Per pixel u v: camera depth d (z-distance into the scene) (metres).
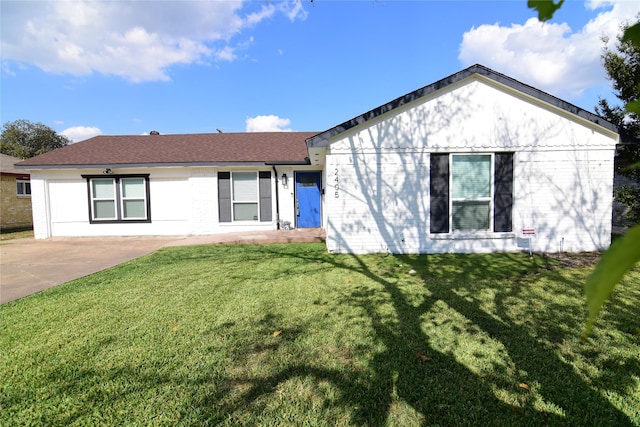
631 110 0.65
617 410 2.27
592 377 2.62
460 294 4.54
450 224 7.46
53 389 2.56
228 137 14.62
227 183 11.60
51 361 2.95
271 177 11.66
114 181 11.50
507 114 7.30
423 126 7.36
